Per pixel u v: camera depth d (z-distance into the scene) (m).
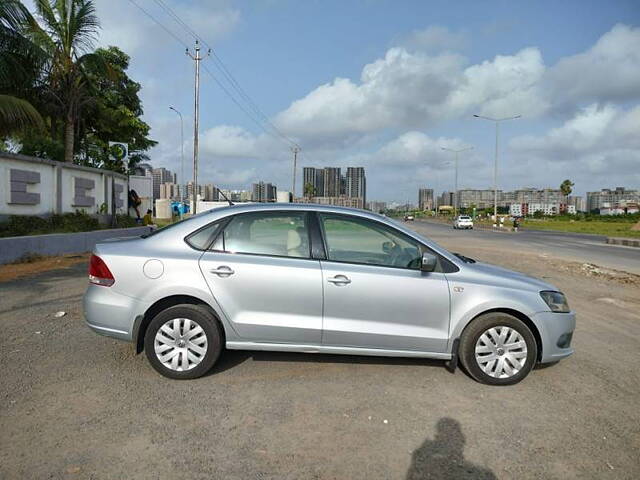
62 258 11.91
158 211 40.06
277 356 5.04
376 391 4.22
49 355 4.90
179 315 4.29
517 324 4.40
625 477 3.02
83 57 17.25
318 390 4.21
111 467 2.96
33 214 13.20
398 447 3.30
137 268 4.32
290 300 4.32
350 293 4.32
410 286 4.36
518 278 4.66
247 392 4.12
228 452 3.17
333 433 3.47
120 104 28.33
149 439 3.30
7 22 12.84
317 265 4.38
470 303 4.38
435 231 40.25
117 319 4.30
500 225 51.72
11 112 12.23
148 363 4.74
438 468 3.06
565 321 4.53
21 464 2.95
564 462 3.17
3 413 3.61
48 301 7.29
